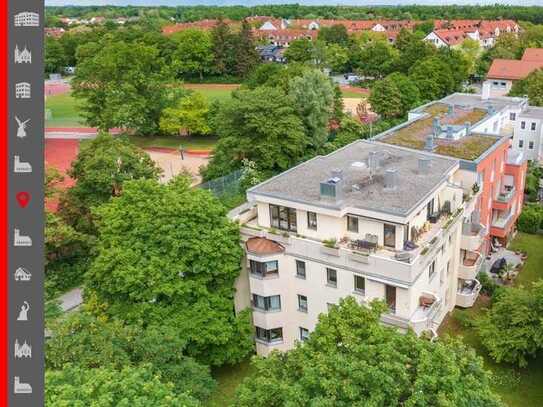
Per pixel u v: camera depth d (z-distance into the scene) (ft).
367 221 110.01
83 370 76.38
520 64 398.01
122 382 70.23
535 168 233.14
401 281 100.22
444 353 73.05
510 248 177.68
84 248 172.96
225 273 115.34
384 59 481.05
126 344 93.71
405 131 179.42
